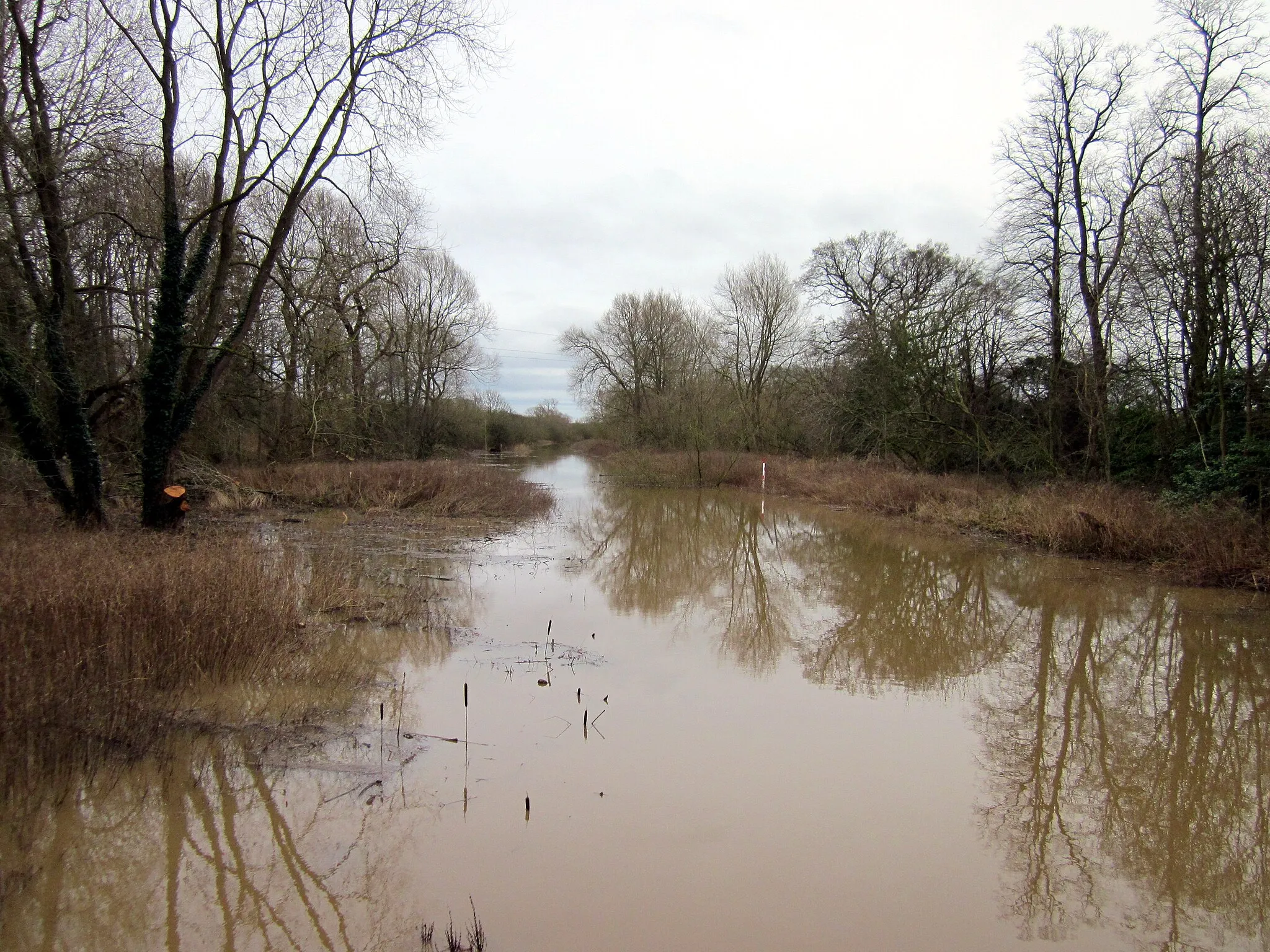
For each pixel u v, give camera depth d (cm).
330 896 381
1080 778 544
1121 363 1731
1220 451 1406
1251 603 1043
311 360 2067
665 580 1206
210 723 555
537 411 7756
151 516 1266
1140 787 533
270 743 533
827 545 1573
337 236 2023
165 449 1276
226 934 354
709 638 861
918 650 848
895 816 480
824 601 1080
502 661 740
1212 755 587
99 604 607
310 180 1337
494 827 446
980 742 601
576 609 972
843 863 425
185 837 427
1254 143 1405
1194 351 1530
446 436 3847
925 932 370
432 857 415
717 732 596
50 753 469
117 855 410
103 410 1424
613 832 446
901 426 2264
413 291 3500
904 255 3297
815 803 491
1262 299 1323
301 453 2272
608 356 4738
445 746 548
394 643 775
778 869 416
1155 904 402
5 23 1088
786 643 859
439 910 372
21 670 494
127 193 1398
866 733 609
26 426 1139
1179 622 954
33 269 1131
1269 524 1157
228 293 1805
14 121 1099
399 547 1398
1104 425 1708
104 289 1218
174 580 681
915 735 609
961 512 1759
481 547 1433
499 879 398
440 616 895
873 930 369
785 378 3488
